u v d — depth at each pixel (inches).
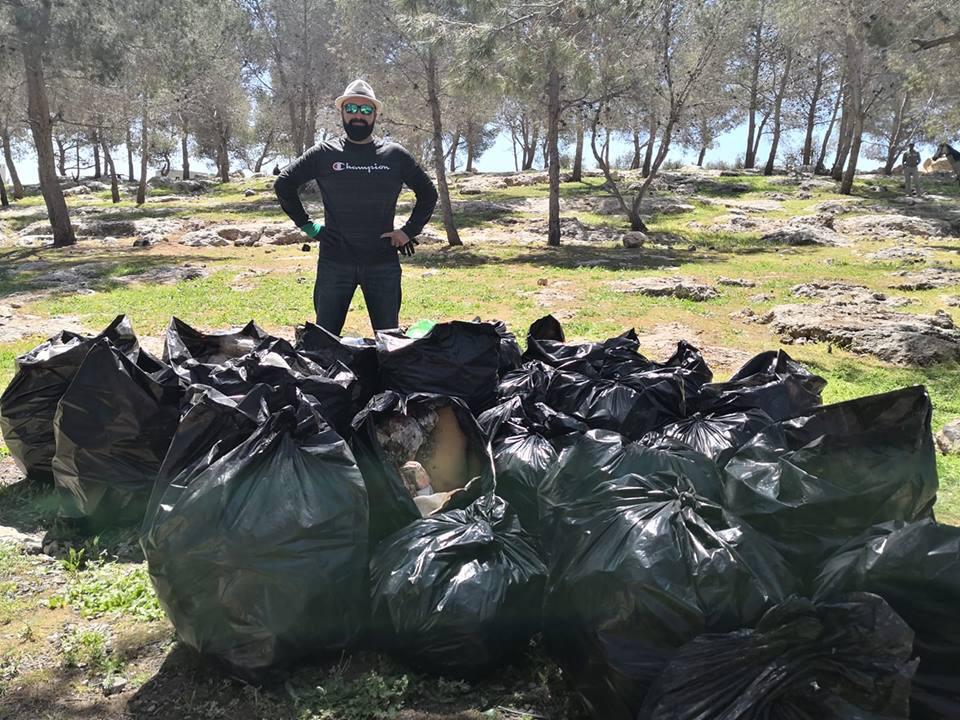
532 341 224.4
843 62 1390.3
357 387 172.2
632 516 110.0
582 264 784.9
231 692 118.3
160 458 168.4
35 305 546.3
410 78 957.2
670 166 2000.5
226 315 495.2
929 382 363.9
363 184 227.0
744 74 1568.7
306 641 117.6
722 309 547.8
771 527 123.3
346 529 118.8
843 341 438.0
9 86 1004.6
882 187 1457.9
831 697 90.7
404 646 119.9
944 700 96.3
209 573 113.0
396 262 240.5
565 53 784.3
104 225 1111.0
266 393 139.9
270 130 2305.6
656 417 182.2
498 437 170.7
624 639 101.0
